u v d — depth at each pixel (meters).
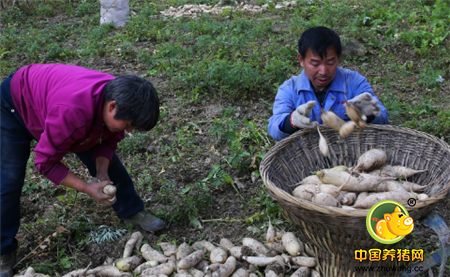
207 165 4.43
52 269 3.22
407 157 3.29
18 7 10.25
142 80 2.48
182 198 3.92
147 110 2.43
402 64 6.42
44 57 7.34
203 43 6.97
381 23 7.98
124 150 4.68
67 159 4.65
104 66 6.89
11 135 2.81
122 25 8.91
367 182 2.96
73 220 3.66
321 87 3.33
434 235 3.36
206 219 3.70
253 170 4.27
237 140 4.40
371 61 6.54
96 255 3.33
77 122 2.47
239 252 3.12
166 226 3.61
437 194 2.39
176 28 8.47
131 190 3.43
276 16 9.25
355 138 3.42
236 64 5.98
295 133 3.27
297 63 6.50
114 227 3.58
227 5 10.53
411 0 9.31
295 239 3.15
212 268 2.96
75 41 8.20
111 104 2.44
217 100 5.64
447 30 7.34
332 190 2.89
